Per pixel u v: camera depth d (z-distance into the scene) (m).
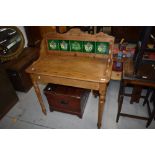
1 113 2.41
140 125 2.15
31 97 2.83
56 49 2.13
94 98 2.69
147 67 1.66
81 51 2.04
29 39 3.24
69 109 2.27
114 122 2.21
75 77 1.69
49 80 1.89
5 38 2.73
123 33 2.92
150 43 1.91
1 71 2.30
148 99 2.54
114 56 2.53
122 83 2.04
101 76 1.67
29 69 1.89
